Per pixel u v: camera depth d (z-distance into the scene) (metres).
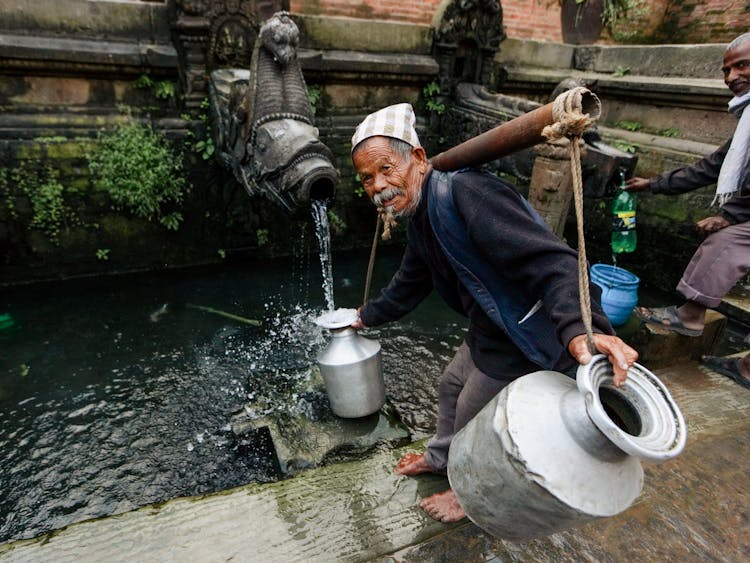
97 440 2.91
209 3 4.55
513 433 1.10
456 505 1.84
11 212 4.38
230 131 4.14
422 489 2.01
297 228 5.75
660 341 3.00
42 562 1.63
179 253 5.30
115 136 4.56
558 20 6.62
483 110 5.54
